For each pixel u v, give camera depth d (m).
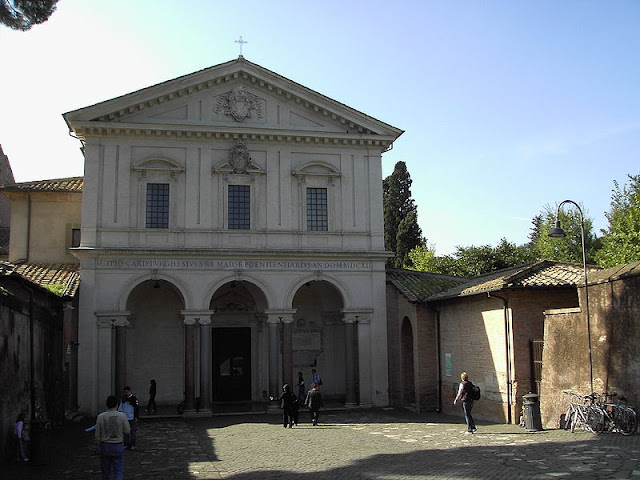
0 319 18.38
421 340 32.22
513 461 15.73
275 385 33.25
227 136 34.53
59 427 27.84
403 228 66.56
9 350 19.53
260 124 35.06
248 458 18.81
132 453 20.55
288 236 34.69
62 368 28.92
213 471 16.83
